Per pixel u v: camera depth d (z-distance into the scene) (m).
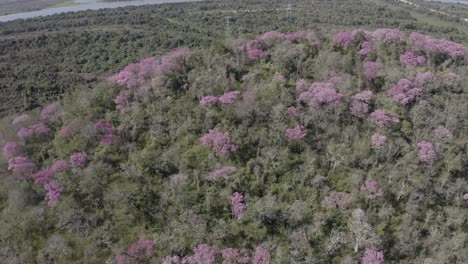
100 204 39.06
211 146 41.75
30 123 50.53
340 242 33.22
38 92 80.25
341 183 38.16
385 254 32.88
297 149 41.88
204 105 46.09
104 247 35.72
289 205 35.88
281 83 48.81
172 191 38.28
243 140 41.88
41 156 44.91
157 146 43.50
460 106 45.91
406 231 33.75
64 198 39.09
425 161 39.38
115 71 85.44
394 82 48.88
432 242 33.47
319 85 47.28
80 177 40.59
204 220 35.66
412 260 32.72
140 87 50.66
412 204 36.09
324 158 40.91
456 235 33.94
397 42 56.12
